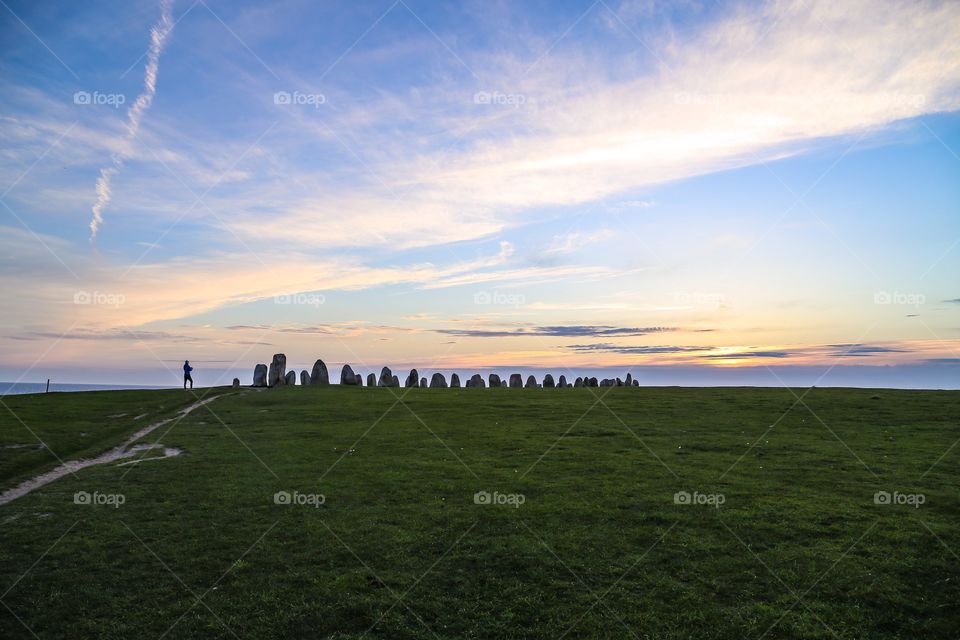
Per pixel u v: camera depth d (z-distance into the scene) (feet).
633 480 86.89
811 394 185.16
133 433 125.49
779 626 49.29
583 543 64.13
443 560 60.34
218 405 167.22
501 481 86.74
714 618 50.42
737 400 171.63
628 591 54.54
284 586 55.21
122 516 71.97
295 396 188.24
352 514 72.90
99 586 55.01
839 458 99.91
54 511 73.77
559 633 48.67
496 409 159.84
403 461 99.40
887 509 73.46
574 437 119.44
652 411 153.28
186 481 87.10
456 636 48.49
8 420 135.33
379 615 50.90
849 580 55.93
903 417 139.33
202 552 61.98
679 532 66.85
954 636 47.96
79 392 198.29
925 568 57.98
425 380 250.78
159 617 50.24
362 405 168.35
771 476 88.79
